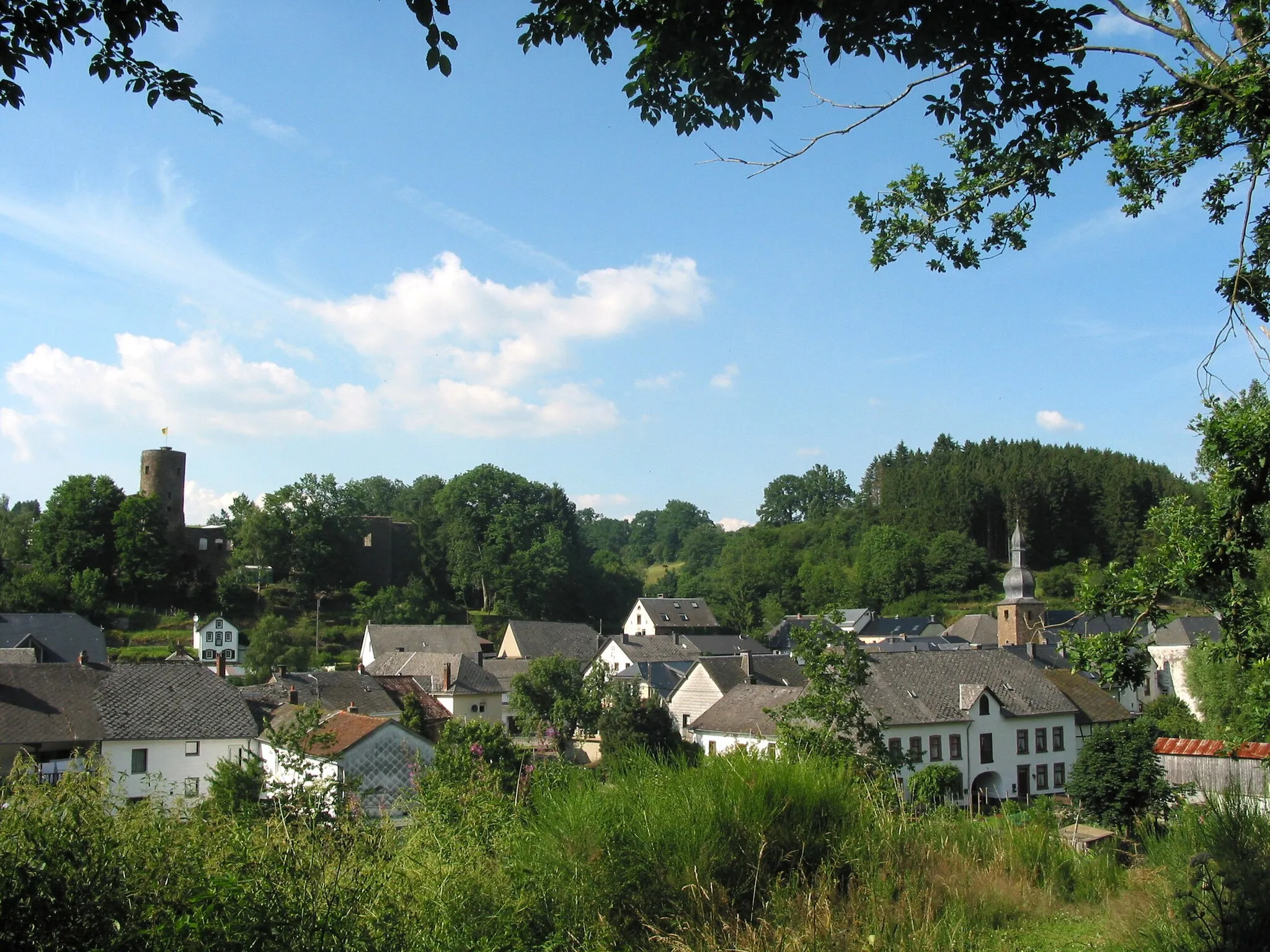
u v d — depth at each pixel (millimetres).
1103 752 24828
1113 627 82000
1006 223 10078
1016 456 148750
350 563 109938
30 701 34594
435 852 7594
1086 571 9031
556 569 116500
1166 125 9336
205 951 5262
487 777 9234
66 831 5426
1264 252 9227
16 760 6219
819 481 195750
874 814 9188
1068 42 6496
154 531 96375
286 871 6012
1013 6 6309
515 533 117625
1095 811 24531
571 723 46469
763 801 8250
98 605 88188
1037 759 46344
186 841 6066
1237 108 8023
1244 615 8883
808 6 6082
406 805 9828
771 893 7387
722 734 44438
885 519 151500
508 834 7812
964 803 42812
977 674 47688
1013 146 7754
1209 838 8602
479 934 6547
